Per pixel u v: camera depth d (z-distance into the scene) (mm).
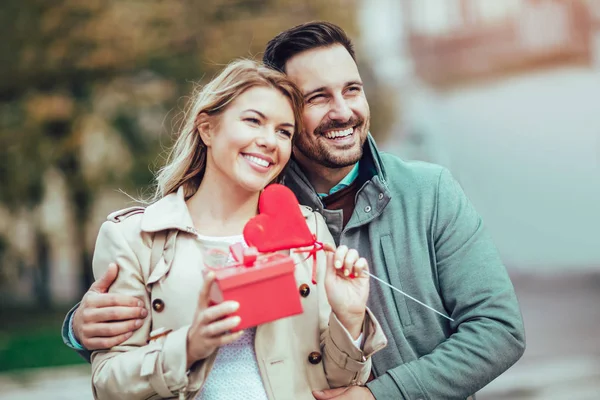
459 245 2055
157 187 2061
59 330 10617
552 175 13750
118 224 1896
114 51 11688
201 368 1680
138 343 1804
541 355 7207
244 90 1817
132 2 11711
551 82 13875
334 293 1729
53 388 6734
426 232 2066
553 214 13625
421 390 1896
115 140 12445
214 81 1889
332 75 2018
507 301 2002
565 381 6152
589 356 7027
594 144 13477
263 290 1562
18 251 13836
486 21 14422
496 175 14312
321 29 2066
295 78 2039
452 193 2104
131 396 1691
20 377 7305
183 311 1771
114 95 12375
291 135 1872
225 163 1816
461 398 1933
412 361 1959
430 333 2035
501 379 6340
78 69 11891
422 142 14625
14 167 12359
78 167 12656
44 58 11773
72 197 13008
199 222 1895
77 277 13562
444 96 14656
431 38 14609
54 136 12484
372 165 2131
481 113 14438
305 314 1852
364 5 14094
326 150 2043
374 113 14047
